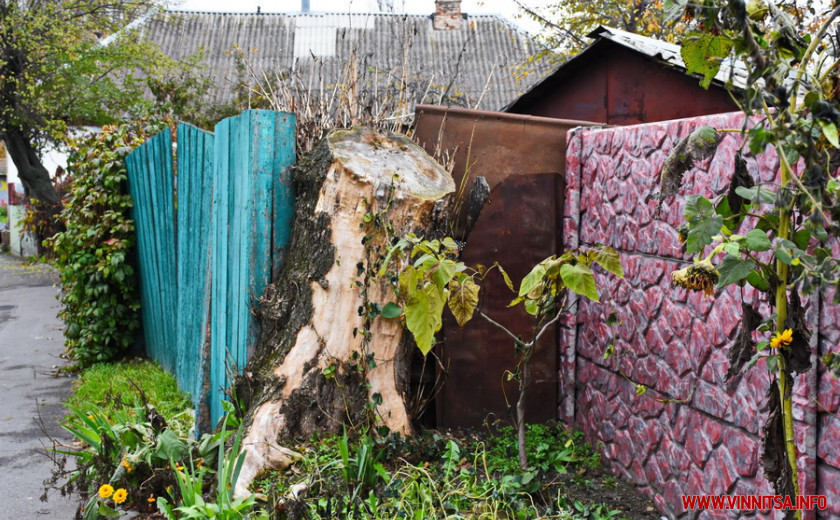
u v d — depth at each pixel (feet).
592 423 14.47
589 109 26.32
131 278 26.48
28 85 64.28
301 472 12.55
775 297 7.98
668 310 11.83
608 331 13.82
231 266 15.72
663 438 12.01
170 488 12.16
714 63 8.41
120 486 12.79
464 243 15.69
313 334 13.60
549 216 15.62
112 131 27.61
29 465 16.02
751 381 9.80
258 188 14.58
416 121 16.17
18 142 71.00
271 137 14.65
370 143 14.35
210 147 18.04
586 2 48.26
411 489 11.46
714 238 7.74
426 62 72.79
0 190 110.63
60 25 67.97
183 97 41.75
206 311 17.30
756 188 7.70
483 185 15.69
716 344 10.59
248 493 12.30
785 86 7.19
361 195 13.43
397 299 13.60
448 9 78.79
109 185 26.30
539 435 14.90
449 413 15.48
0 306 41.37
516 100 29.58
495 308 15.53
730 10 7.12
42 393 22.41
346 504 11.18
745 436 9.94
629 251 13.12
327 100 16.71
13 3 65.36
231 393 14.60
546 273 11.56
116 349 26.18
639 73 23.85
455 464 13.24
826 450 8.55
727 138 10.25
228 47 79.51
